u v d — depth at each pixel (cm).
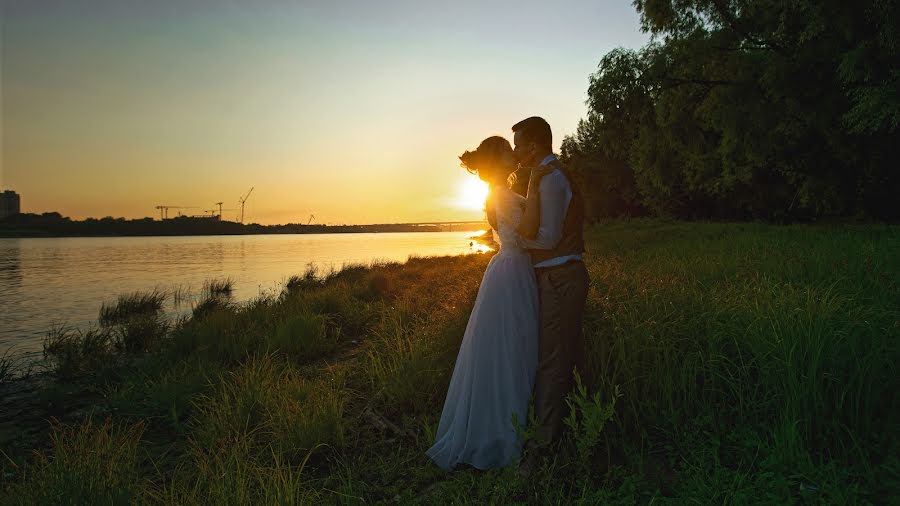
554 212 276
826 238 1059
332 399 402
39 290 2183
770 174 2450
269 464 316
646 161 2112
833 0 1291
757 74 1781
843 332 310
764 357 304
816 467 231
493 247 332
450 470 290
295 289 1692
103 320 1341
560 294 283
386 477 292
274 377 488
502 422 288
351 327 839
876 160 1709
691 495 221
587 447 259
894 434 248
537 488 248
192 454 348
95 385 601
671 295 434
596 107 2106
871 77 1299
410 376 418
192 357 636
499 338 294
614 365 338
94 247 10275
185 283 2470
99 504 256
